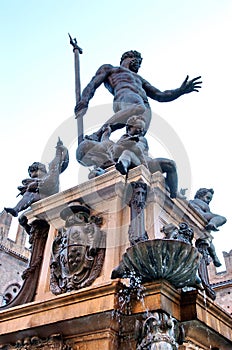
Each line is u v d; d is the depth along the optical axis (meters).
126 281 2.82
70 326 2.78
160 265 2.52
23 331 2.96
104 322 2.65
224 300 16.39
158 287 2.55
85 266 3.35
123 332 2.67
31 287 3.71
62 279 3.45
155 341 2.35
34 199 4.35
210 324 2.77
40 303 2.97
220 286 16.78
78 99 5.23
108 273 3.22
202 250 4.18
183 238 3.07
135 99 4.85
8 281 18.33
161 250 2.50
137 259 2.56
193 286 2.75
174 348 2.39
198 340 2.80
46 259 3.88
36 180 4.45
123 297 2.64
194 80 5.69
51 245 3.92
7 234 19.31
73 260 3.39
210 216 4.57
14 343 3.10
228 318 3.04
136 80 5.36
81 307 2.73
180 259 2.51
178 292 2.70
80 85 5.46
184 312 2.66
